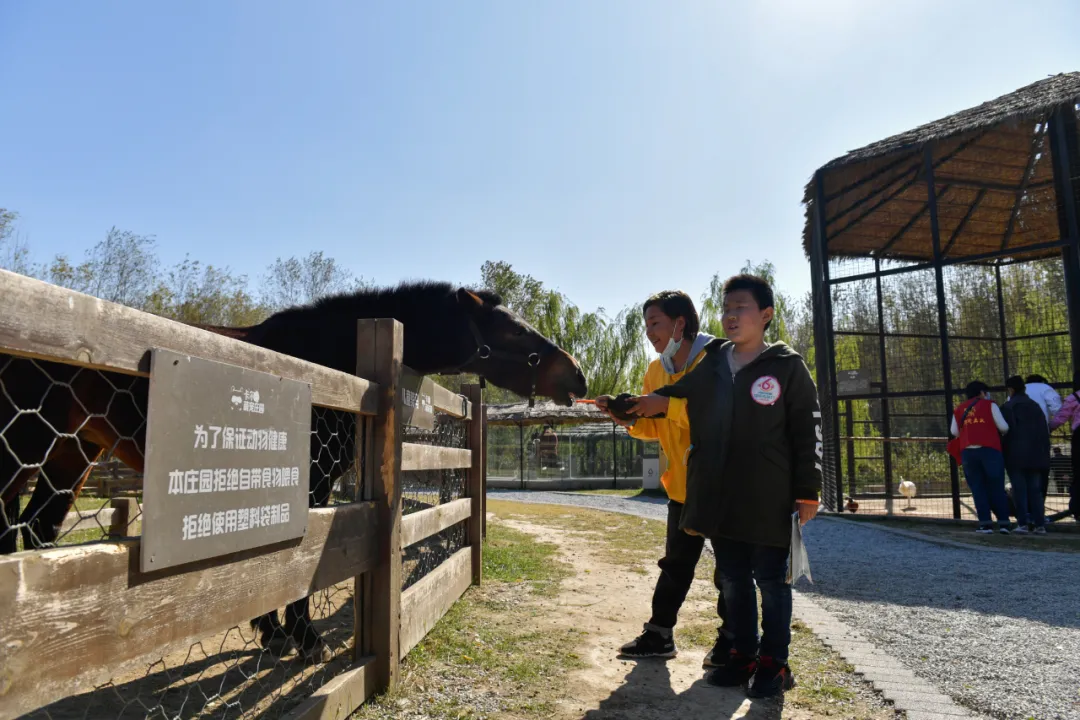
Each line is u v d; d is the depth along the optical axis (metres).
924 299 12.25
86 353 1.35
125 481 5.51
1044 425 8.05
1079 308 8.72
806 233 12.53
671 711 2.79
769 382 2.97
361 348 2.97
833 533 8.39
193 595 1.71
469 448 5.16
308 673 3.16
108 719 2.59
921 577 5.60
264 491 1.99
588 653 3.55
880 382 11.70
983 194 12.60
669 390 3.23
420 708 2.71
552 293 27.44
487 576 5.36
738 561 3.07
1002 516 7.96
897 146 10.20
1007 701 2.87
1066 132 9.20
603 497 16.48
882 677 3.15
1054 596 4.84
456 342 4.18
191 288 22.84
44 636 1.29
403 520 3.13
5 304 1.18
